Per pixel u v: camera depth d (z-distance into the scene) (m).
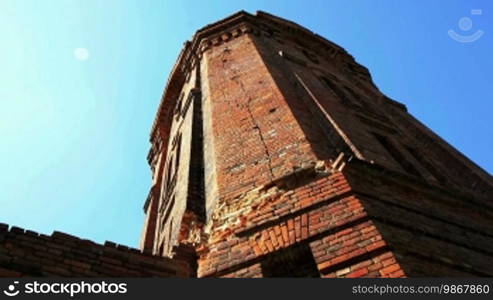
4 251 4.64
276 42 15.31
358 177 5.91
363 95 13.15
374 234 4.84
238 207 6.19
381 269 4.43
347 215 5.20
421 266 4.58
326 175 6.03
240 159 7.41
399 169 7.19
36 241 4.91
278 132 7.78
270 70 10.88
